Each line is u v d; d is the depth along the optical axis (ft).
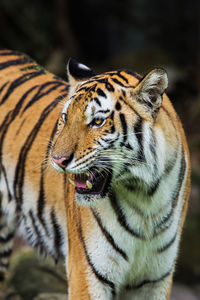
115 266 20.02
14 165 24.12
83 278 20.31
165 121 18.67
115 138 17.51
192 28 92.12
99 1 98.27
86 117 17.52
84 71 20.52
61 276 31.73
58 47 77.92
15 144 24.13
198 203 43.93
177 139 19.06
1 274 28.86
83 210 19.94
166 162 18.49
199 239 41.65
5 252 27.81
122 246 19.80
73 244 20.74
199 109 62.75
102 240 19.74
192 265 40.88
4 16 77.10
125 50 97.91
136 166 17.98
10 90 25.41
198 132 59.77
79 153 17.35
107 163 17.71
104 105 17.51
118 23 99.35
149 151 17.92
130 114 17.66
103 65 83.92
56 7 78.48
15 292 29.99
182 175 19.54
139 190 18.83
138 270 20.76
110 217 19.45
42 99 24.36
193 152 55.36
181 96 67.97
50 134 22.85
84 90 18.02
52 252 24.04
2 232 26.91
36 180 23.21
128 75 18.81
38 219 23.70
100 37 99.91
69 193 21.03
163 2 96.94
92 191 18.24
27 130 23.89
